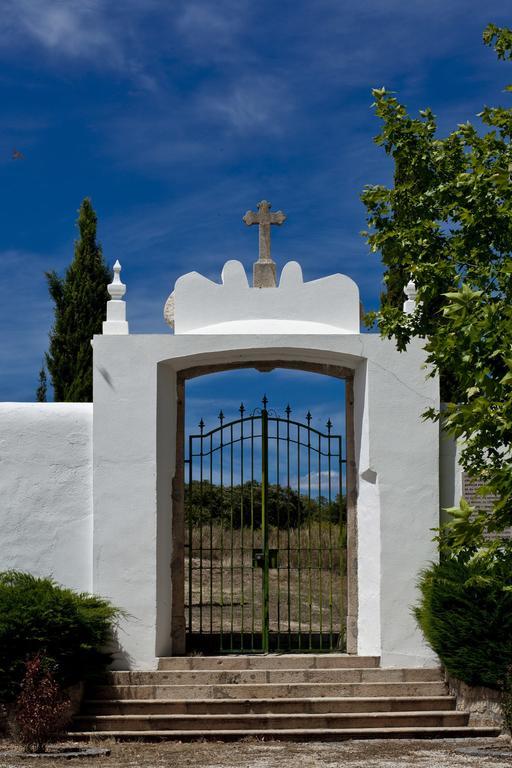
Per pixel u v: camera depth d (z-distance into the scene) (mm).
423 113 12547
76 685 12750
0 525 14102
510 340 8219
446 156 12180
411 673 13570
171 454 14727
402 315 12070
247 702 12836
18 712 11680
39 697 11508
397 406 14250
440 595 12945
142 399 14125
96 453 14023
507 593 12445
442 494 14383
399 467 14156
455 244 11023
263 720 12539
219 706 12828
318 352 14383
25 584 13078
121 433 14055
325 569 19484
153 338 14219
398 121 12352
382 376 14297
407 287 14422
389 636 13812
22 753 11336
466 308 8383
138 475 13992
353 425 14953
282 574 20484
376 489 14188
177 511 14727
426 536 14055
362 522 14562
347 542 14828
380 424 14211
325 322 14742
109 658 13375
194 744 12031
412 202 12258
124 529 13891
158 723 12484
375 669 13578
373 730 12391
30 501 14133
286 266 14875
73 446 14234
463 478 14352
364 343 14328
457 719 12727
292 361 14875
